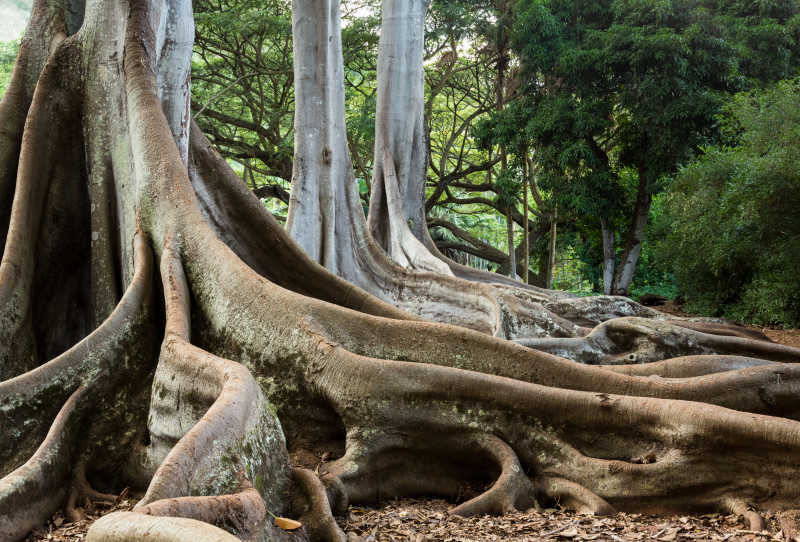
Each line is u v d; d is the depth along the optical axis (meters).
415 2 19.59
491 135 29.44
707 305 20.89
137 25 8.52
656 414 5.16
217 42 30.94
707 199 19.22
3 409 5.52
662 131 24.98
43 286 8.00
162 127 7.96
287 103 32.22
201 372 5.12
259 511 3.51
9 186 8.48
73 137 8.50
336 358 5.71
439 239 39.66
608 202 27.23
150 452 5.53
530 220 37.56
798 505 4.55
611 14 28.20
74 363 5.94
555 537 4.23
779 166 16.20
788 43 26.23
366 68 33.56
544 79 29.14
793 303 17.55
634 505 4.93
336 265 14.14
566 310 13.05
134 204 7.81
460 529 4.43
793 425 4.68
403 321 6.23
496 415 5.45
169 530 2.61
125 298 6.60
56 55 8.61
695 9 25.38
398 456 5.43
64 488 5.28
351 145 33.03
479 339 6.09
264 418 4.51
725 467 4.82
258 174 40.53
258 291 6.40
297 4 14.12
